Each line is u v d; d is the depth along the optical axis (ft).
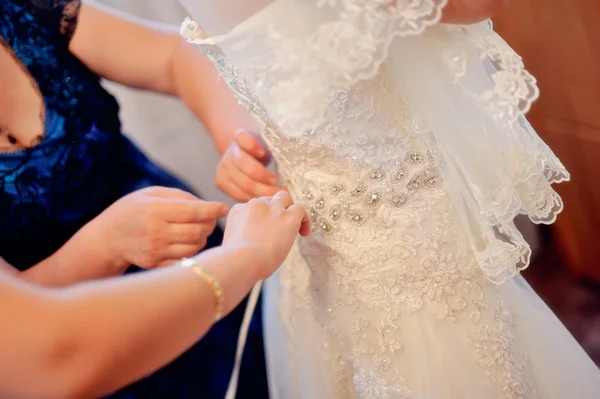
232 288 1.77
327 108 2.19
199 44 2.35
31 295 1.52
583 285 5.60
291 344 3.11
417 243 2.40
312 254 2.70
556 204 2.54
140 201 2.58
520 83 2.18
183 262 1.78
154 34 3.53
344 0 1.93
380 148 2.40
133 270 3.05
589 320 5.20
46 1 3.22
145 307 1.57
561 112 5.31
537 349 2.73
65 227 2.99
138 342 1.55
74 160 3.00
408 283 2.44
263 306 3.50
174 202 2.50
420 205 2.41
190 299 1.65
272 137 2.58
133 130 4.90
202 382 3.12
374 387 2.56
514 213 2.37
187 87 3.46
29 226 2.81
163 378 2.98
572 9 4.98
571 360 2.79
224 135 3.20
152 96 4.84
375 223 2.46
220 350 3.28
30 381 1.48
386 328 2.49
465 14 2.11
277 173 2.91
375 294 2.50
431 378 2.41
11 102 2.85
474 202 2.40
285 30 2.00
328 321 2.76
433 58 2.23
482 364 2.38
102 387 1.54
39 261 2.93
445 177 2.40
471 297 2.42
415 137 2.41
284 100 2.07
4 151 2.76
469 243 2.43
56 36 3.24
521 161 2.35
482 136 2.29
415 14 1.89
